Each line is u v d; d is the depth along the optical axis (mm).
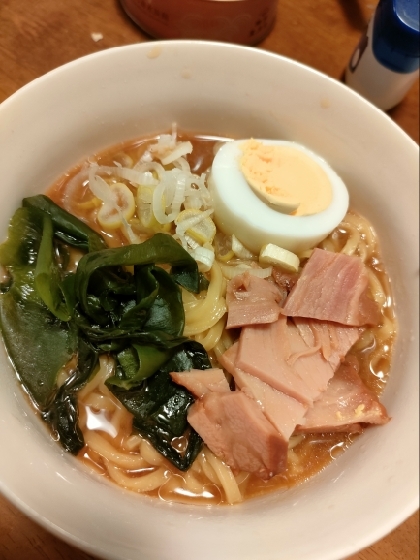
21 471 108
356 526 120
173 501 135
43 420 133
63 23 182
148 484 135
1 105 130
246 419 131
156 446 138
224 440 135
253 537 118
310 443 149
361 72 190
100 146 164
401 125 200
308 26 205
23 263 141
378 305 167
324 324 151
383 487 130
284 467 133
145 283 139
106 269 139
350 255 163
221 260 162
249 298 148
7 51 172
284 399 139
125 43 186
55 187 157
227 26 180
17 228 142
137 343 135
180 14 175
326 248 172
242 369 140
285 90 159
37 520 103
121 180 163
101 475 134
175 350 141
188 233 157
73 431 134
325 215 162
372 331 165
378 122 157
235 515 131
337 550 114
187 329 146
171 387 139
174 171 159
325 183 165
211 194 163
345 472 141
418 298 162
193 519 126
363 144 162
